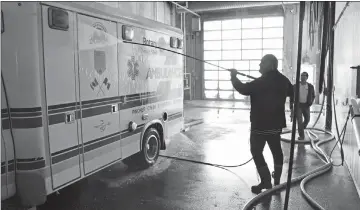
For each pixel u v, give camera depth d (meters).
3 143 3.22
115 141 4.65
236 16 19.34
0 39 3.15
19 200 3.38
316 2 7.39
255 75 19.41
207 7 16.92
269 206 4.11
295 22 17.56
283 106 4.45
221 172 5.55
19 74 3.24
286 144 7.72
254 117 4.43
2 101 3.24
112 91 4.55
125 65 4.85
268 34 18.83
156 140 5.93
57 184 3.59
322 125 10.40
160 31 5.89
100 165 4.32
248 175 5.39
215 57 20.25
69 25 3.70
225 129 9.88
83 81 3.95
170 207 4.11
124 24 4.79
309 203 4.19
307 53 17.20
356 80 4.74
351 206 4.15
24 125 3.27
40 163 3.36
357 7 4.96
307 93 7.95
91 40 4.08
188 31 20.50
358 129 4.04
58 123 3.58
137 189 4.74
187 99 20.70
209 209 4.06
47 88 3.42
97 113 4.23
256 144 4.48
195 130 9.71
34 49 3.25
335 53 8.05
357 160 4.64
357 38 4.91
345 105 6.03
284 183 4.71
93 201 4.29
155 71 5.77
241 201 4.32
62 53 3.61
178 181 5.09
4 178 3.23
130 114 5.02
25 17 3.20
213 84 20.41
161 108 6.05
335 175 5.34
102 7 4.30
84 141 4.00
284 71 18.05
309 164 6.03
